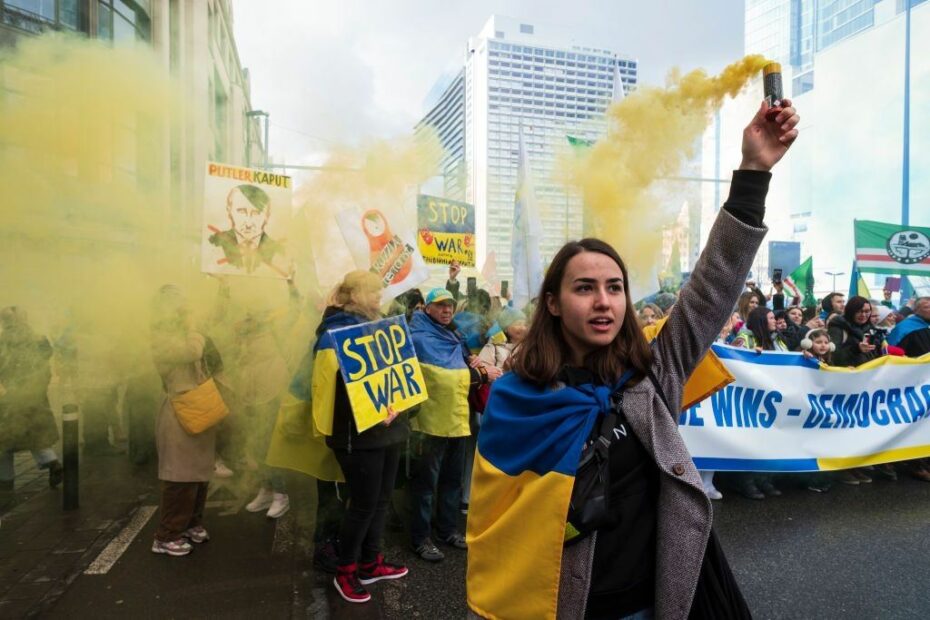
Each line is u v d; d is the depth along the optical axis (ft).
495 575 4.72
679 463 4.50
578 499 4.43
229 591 10.84
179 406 11.80
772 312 19.34
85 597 10.53
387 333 10.85
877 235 28.66
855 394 16.70
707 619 4.57
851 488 17.11
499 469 4.81
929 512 15.21
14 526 13.53
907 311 25.95
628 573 4.51
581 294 4.76
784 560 12.39
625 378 4.77
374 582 11.42
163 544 12.19
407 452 13.55
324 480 12.02
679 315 4.94
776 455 15.88
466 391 12.90
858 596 10.93
